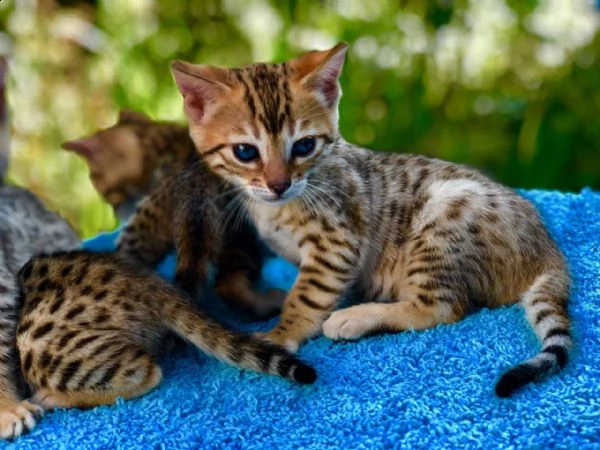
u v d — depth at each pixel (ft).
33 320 1.94
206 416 1.88
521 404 1.84
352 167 2.17
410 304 2.07
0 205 2.39
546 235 2.11
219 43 3.10
